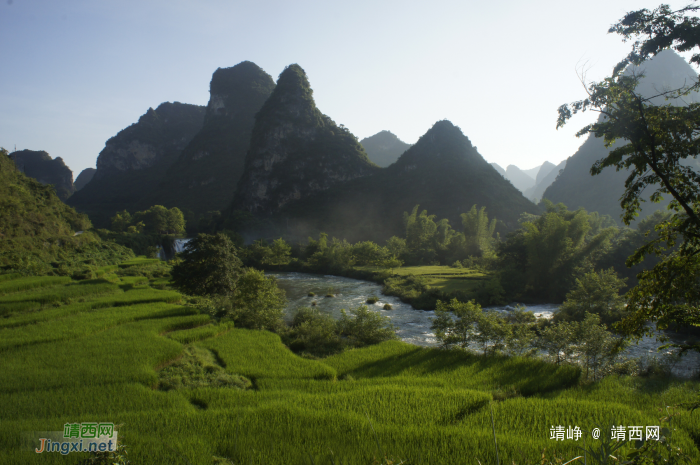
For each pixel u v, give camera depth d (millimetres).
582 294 34031
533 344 21906
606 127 7344
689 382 16047
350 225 145000
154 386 15977
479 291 44875
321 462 8945
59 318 26328
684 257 7180
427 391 14742
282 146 183875
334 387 16500
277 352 21484
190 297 38281
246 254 90500
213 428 11148
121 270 58125
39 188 80812
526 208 133750
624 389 15391
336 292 53938
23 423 11422
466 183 143625
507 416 12117
